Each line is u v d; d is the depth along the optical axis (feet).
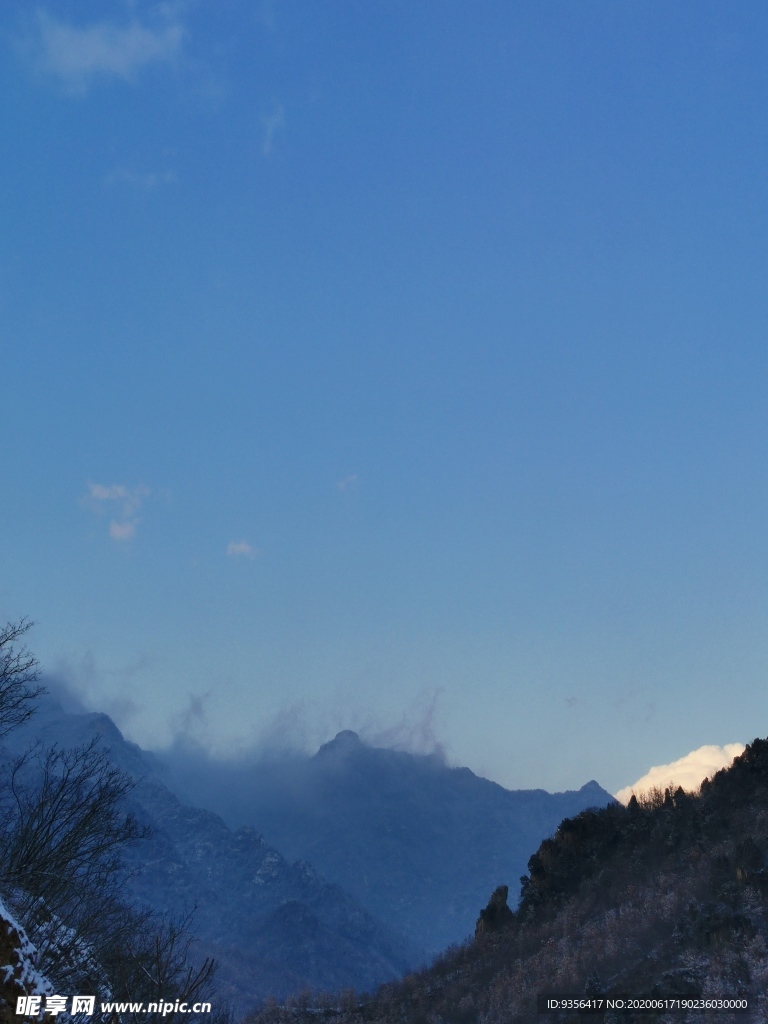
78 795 114.83
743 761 481.87
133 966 96.99
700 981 304.91
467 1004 414.21
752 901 344.49
